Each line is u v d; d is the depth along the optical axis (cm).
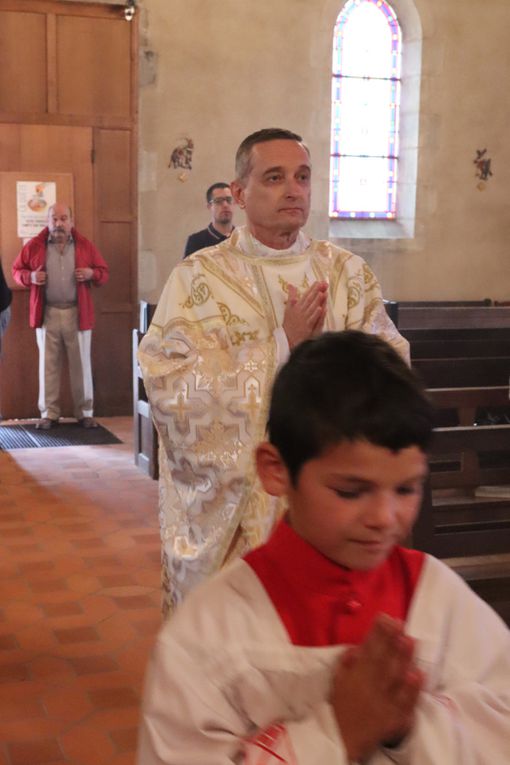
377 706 96
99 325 866
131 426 824
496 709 108
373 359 102
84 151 841
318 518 103
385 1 964
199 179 894
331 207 983
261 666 108
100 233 856
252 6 888
